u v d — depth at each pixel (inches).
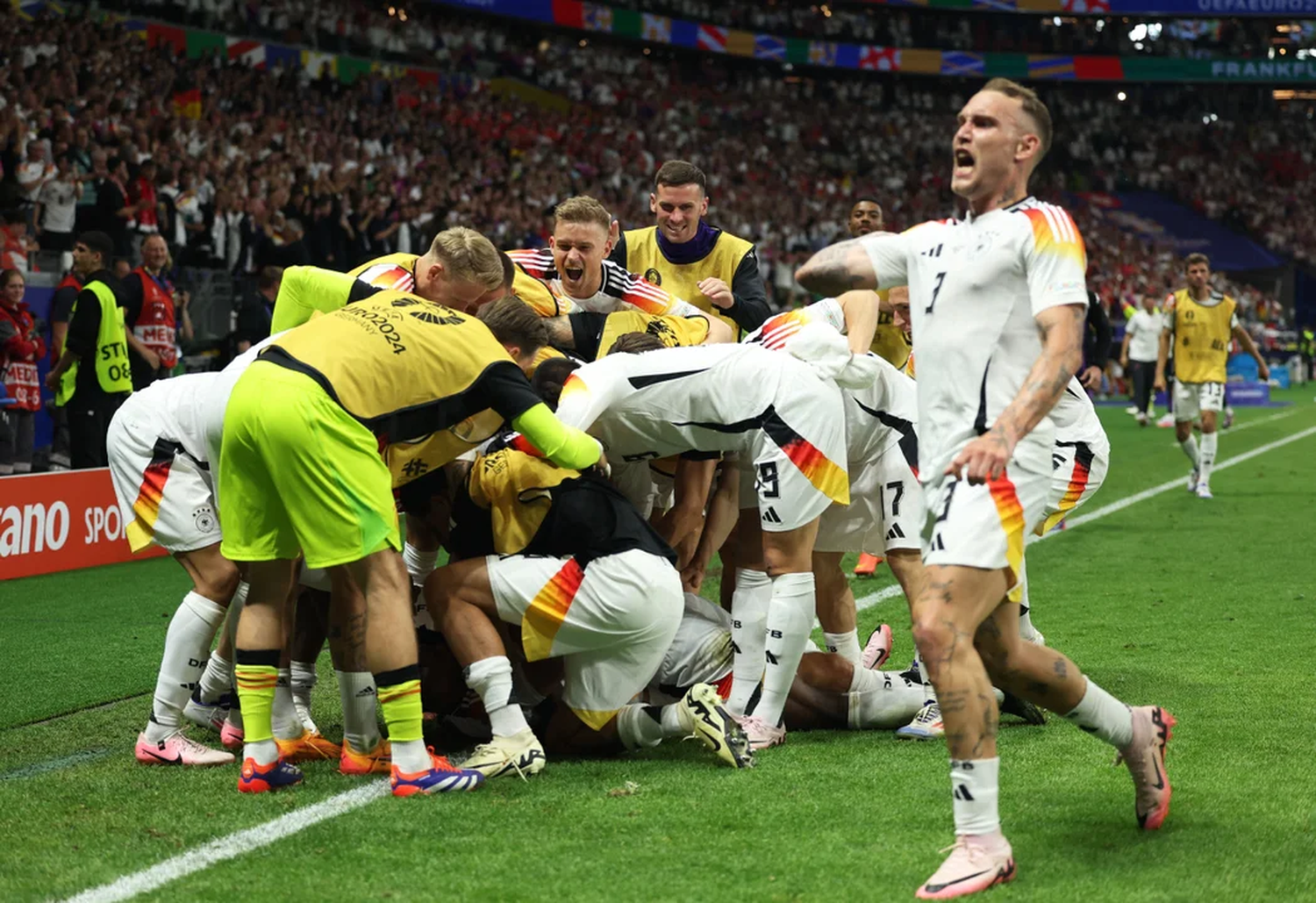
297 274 213.5
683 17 1737.2
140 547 205.0
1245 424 958.4
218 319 656.4
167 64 951.0
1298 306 1943.9
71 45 863.1
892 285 162.1
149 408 206.5
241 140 893.8
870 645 259.8
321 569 197.0
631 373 204.4
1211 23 2047.2
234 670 210.4
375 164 1035.9
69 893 146.3
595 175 1352.1
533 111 1409.9
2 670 267.1
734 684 215.8
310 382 175.8
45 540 386.9
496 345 186.2
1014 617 155.6
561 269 240.7
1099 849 157.9
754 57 1795.0
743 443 204.7
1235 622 303.4
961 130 154.6
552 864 153.9
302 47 1211.2
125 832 167.5
